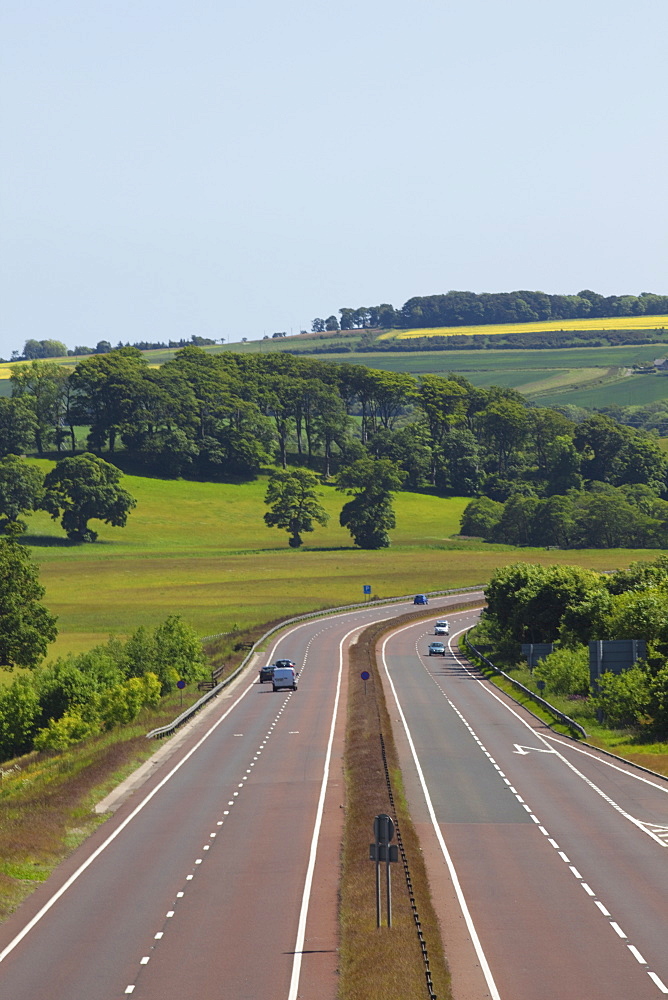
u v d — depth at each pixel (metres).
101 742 178.25
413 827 113.94
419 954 71.50
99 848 107.00
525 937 78.62
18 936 80.12
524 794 132.12
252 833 112.25
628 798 129.50
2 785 154.88
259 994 68.31
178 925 82.12
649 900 87.19
